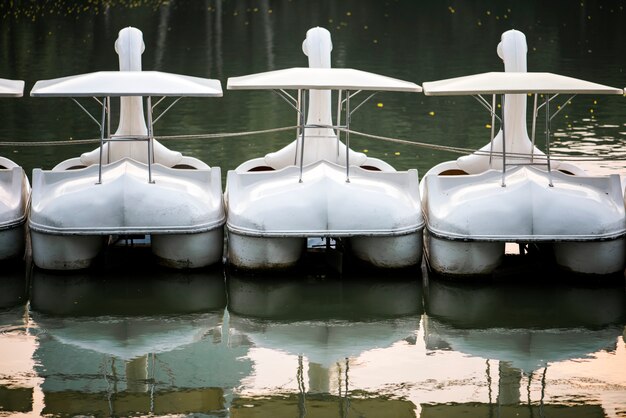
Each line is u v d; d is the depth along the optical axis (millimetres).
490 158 14797
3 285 13930
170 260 13828
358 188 13352
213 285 13883
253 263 13609
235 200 13773
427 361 11781
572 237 13070
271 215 13211
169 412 10445
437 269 13641
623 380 11211
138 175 13594
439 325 12852
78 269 13875
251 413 10438
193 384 11117
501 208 13117
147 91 12797
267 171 14664
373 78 13438
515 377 11297
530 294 13539
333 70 13727
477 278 13617
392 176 13922
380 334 12633
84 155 15250
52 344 12156
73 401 10641
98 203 13250
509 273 13672
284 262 13656
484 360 11797
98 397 10750
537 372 11445
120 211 13250
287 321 13016
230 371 11477
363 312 13266
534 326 12773
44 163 19750
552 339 12406
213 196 13953
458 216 13250
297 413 10445
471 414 10398
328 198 13172
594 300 13367
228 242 13758
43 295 13555
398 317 13109
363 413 10445
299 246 13742
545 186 13250
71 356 11820
